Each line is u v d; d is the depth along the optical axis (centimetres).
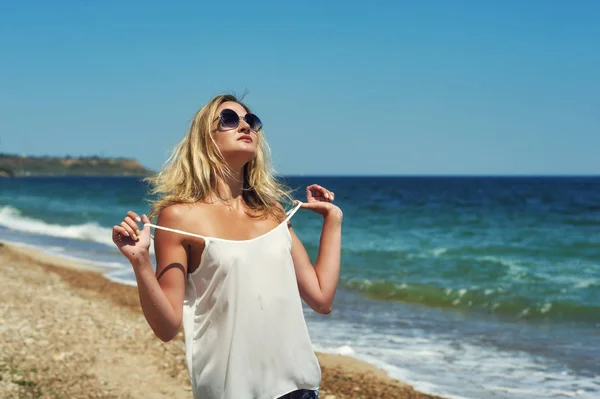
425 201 5184
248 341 215
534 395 602
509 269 1482
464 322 923
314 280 251
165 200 231
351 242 2141
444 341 809
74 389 569
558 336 834
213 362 217
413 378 662
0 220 2978
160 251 222
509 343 798
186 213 225
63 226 2628
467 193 6912
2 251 1678
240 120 239
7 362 618
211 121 238
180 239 221
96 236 2284
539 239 2214
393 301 1088
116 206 4347
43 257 1633
